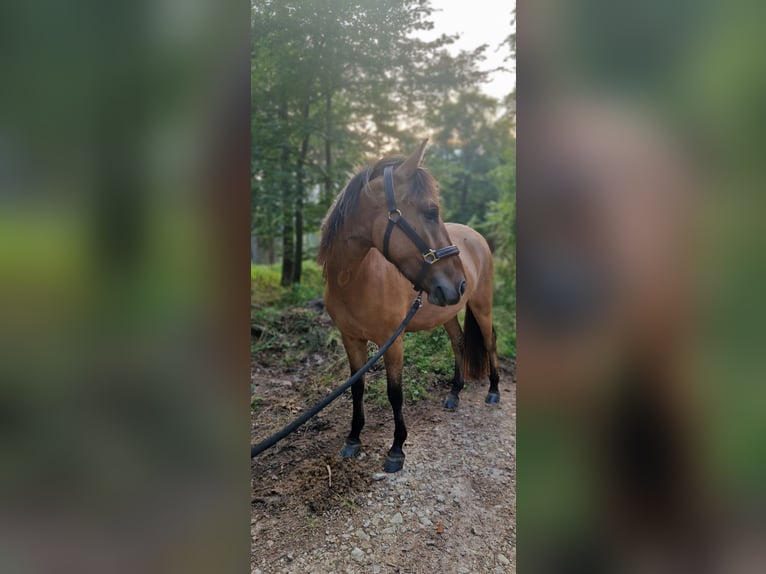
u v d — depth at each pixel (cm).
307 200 518
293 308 395
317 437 224
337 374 292
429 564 143
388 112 515
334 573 139
